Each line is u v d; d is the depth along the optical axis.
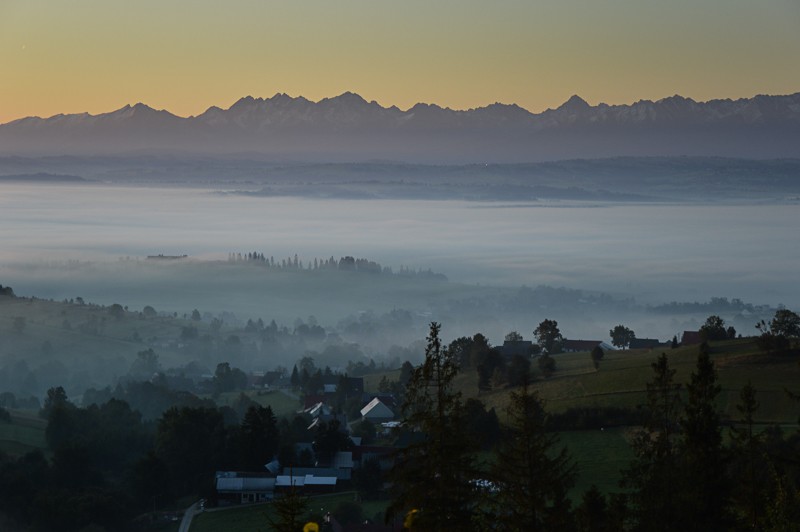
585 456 112.25
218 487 114.44
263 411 127.19
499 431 110.38
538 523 45.25
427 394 40.41
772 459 56.38
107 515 106.88
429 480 38.44
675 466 58.75
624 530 57.09
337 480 116.00
